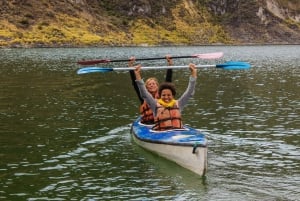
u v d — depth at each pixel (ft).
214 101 92.02
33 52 350.23
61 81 128.77
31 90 105.70
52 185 39.91
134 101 90.79
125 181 41.06
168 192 38.17
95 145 53.78
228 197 36.96
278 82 136.36
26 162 46.75
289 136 59.11
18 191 38.42
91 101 89.86
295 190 38.55
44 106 82.12
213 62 254.06
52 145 53.67
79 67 188.55
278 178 41.73
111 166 45.60
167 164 46.39
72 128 63.16
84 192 38.27
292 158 48.44
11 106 81.35
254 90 113.91
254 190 38.47
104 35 559.79
